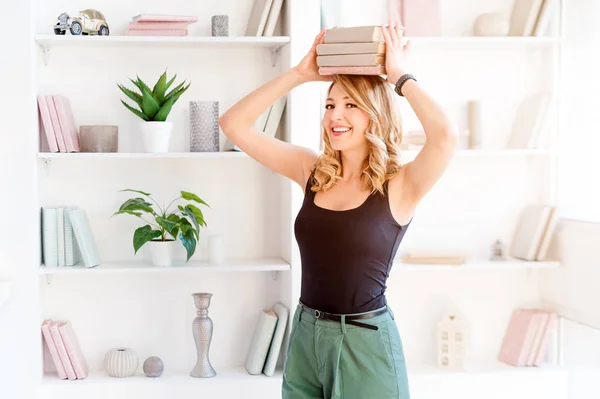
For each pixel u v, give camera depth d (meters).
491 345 3.92
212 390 3.48
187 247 3.42
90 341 3.65
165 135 3.44
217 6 3.66
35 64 3.40
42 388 3.38
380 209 2.40
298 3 3.46
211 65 3.67
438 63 3.83
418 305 3.87
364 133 2.45
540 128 3.69
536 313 3.77
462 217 3.89
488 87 3.86
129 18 3.60
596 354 3.56
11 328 3.36
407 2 3.70
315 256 2.43
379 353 2.38
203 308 3.52
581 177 3.69
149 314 3.69
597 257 3.45
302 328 2.46
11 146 3.34
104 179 3.63
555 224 3.73
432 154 2.33
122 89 3.41
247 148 2.69
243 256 3.74
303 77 2.62
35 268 3.36
